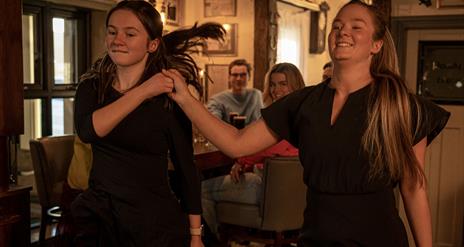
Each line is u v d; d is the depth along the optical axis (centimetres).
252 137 151
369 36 133
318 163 132
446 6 365
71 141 325
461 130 382
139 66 159
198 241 170
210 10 514
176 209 162
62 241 180
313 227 135
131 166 154
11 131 213
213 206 311
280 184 285
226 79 509
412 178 134
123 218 154
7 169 219
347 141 129
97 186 157
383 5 378
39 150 308
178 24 488
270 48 499
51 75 386
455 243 392
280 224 293
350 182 129
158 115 154
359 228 130
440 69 383
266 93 332
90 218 158
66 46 401
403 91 130
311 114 135
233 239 331
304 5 567
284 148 300
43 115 384
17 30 214
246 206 301
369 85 133
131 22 153
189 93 153
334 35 136
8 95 212
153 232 155
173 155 164
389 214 131
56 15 388
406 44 388
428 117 133
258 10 496
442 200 395
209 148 333
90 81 160
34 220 378
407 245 137
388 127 127
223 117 434
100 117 146
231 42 509
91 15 415
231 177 307
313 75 621
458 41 374
